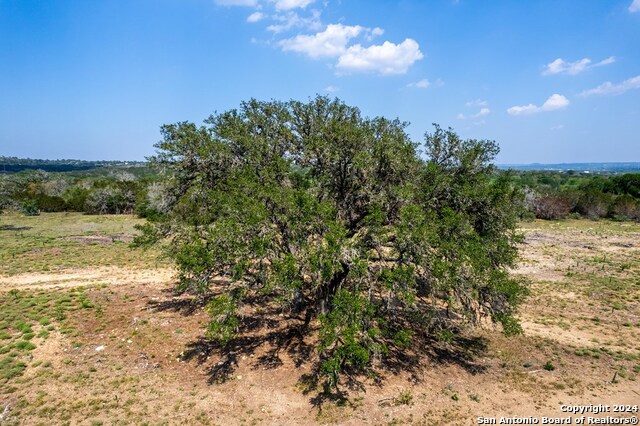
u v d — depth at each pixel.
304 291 19.23
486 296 13.68
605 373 14.65
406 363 14.86
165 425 10.91
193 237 14.57
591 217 64.31
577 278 27.23
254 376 13.53
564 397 13.05
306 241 12.87
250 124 17.08
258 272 13.45
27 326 16.05
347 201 15.55
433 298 14.16
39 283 22.67
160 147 16.34
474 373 14.45
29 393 11.98
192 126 16.61
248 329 16.73
